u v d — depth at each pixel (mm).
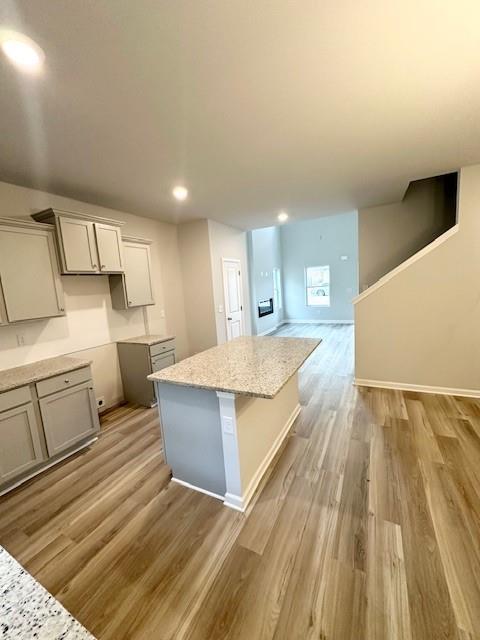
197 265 4820
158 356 3652
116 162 2418
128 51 1295
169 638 1185
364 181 3342
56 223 2750
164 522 1788
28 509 1973
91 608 1313
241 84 1587
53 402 2477
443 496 1854
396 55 1432
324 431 2746
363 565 1434
